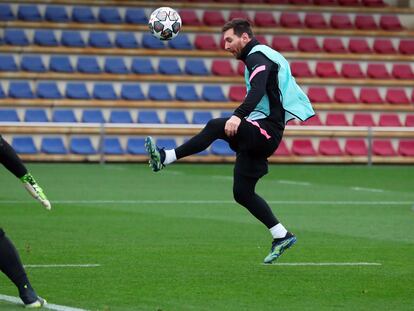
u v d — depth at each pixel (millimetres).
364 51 83375
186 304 19516
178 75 77188
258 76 22578
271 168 67125
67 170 61500
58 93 73938
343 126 76312
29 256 26203
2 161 18297
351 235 31844
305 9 85375
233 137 22938
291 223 35406
